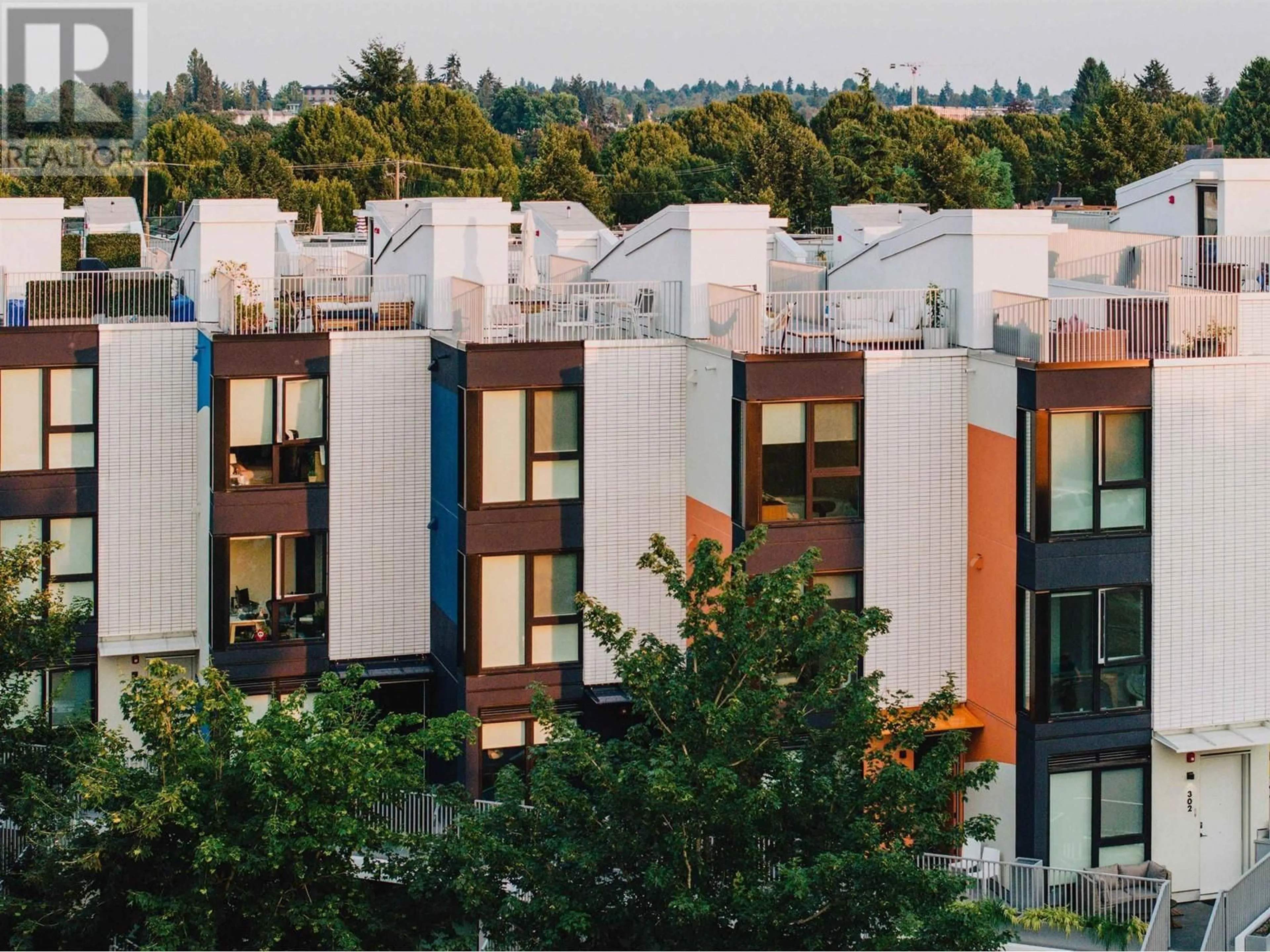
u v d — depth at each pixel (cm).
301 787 2414
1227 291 3941
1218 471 3212
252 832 2456
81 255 4897
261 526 3434
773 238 5359
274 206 3734
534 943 2383
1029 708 3170
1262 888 3119
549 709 2556
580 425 3372
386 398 3500
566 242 5216
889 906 2275
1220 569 3231
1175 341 3369
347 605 3516
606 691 3388
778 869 2409
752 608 2475
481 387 3284
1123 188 4966
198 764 2497
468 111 13838
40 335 3466
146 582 3597
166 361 3562
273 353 3403
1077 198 9656
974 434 3328
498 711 3344
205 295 3694
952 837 2442
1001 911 2339
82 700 3584
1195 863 3291
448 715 3369
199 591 3603
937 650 3369
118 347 3528
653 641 2594
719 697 2462
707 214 3594
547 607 3375
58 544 3067
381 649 3550
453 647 3397
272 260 3750
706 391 3362
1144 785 3238
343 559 3503
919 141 12888
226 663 3438
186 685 2538
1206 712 3247
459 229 3716
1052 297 3688
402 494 3531
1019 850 3216
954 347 3431
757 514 3231
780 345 3431
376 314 3731
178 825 2506
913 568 3341
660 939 2362
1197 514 3206
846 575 3306
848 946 2319
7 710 2897
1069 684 3175
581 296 3672
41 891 2573
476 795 3338
